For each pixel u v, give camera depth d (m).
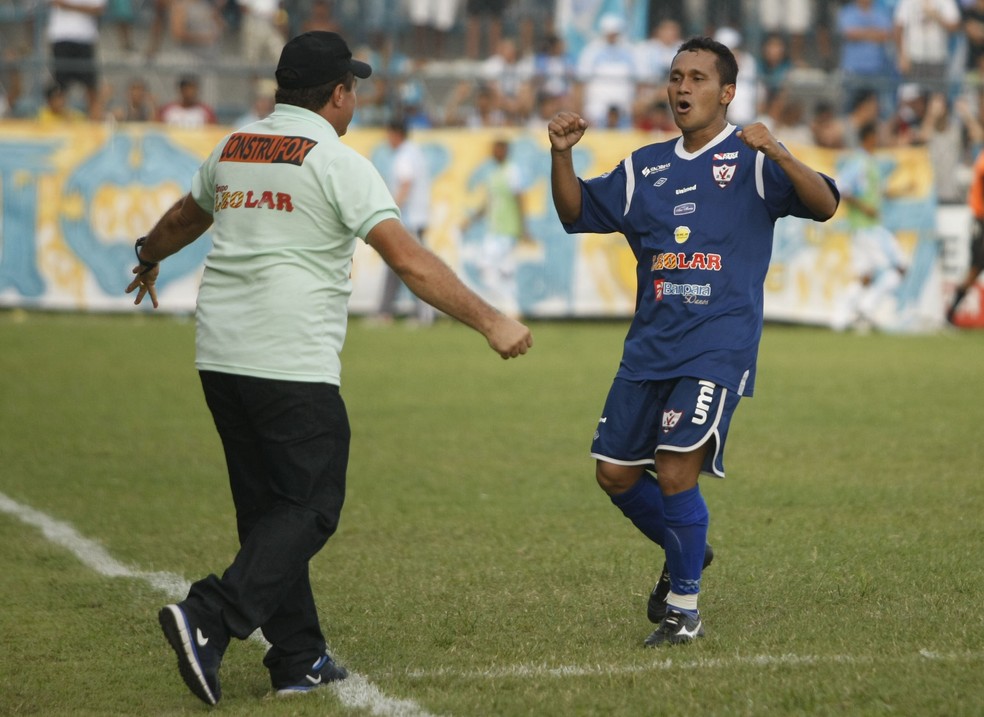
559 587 19.44
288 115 14.70
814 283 55.91
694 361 16.22
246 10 64.44
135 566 20.97
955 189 57.66
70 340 48.38
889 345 50.31
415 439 31.72
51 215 54.50
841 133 57.97
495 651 16.22
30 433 32.28
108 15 65.19
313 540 14.30
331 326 14.50
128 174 54.72
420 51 65.50
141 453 30.19
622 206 17.28
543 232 55.81
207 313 14.62
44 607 18.64
